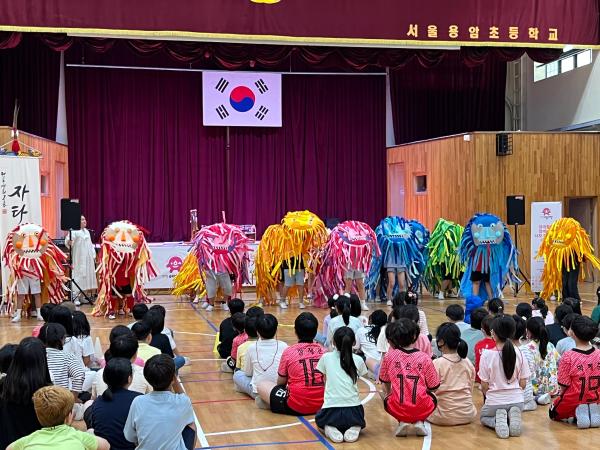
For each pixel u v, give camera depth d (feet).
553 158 51.98
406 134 60.59
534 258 43.60
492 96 61.11
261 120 57.98
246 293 49.08
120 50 56.34
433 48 50.24
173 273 48.39
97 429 13.05
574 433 17.63
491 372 17.65
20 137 42.86
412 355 17.60
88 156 55.93
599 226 53.16
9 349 14.39
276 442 17.15
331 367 17.60
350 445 16.87
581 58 53.93
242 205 59.11
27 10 42.09
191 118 57.93
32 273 35.88
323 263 40.32
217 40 45.16
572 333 18.37
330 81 60.23
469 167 50.75
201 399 21.34
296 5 44.93
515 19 47.55
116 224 37.68
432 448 16.58
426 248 43.70
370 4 45.70
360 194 60.95
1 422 12.64
